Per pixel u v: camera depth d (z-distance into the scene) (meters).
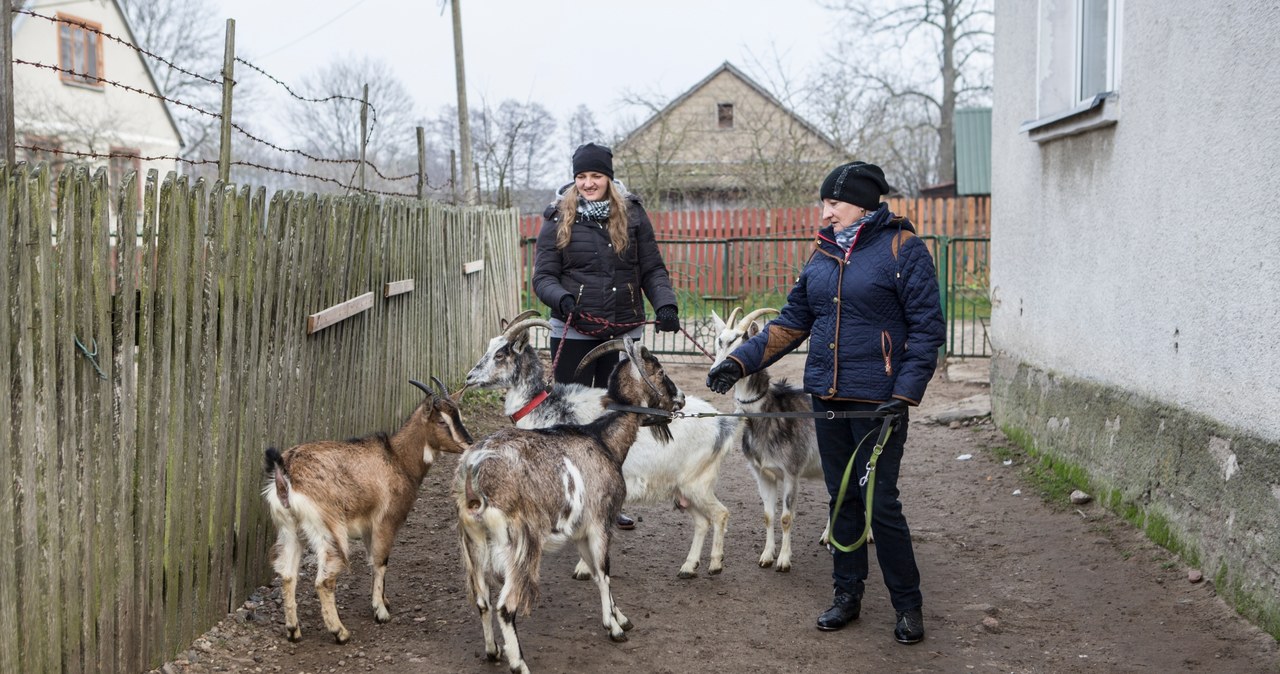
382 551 4.66
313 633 4.52
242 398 4.55
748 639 4.65
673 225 20.64
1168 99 5.54
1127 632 4.65
